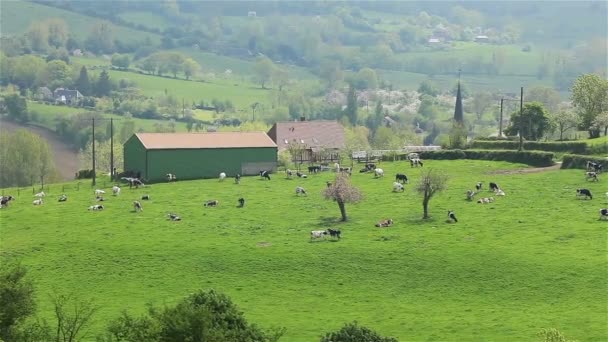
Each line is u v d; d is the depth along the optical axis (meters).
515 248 152.62
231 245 162.50
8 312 107.75
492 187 194.25
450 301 135.88
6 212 195.88
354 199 176.25
